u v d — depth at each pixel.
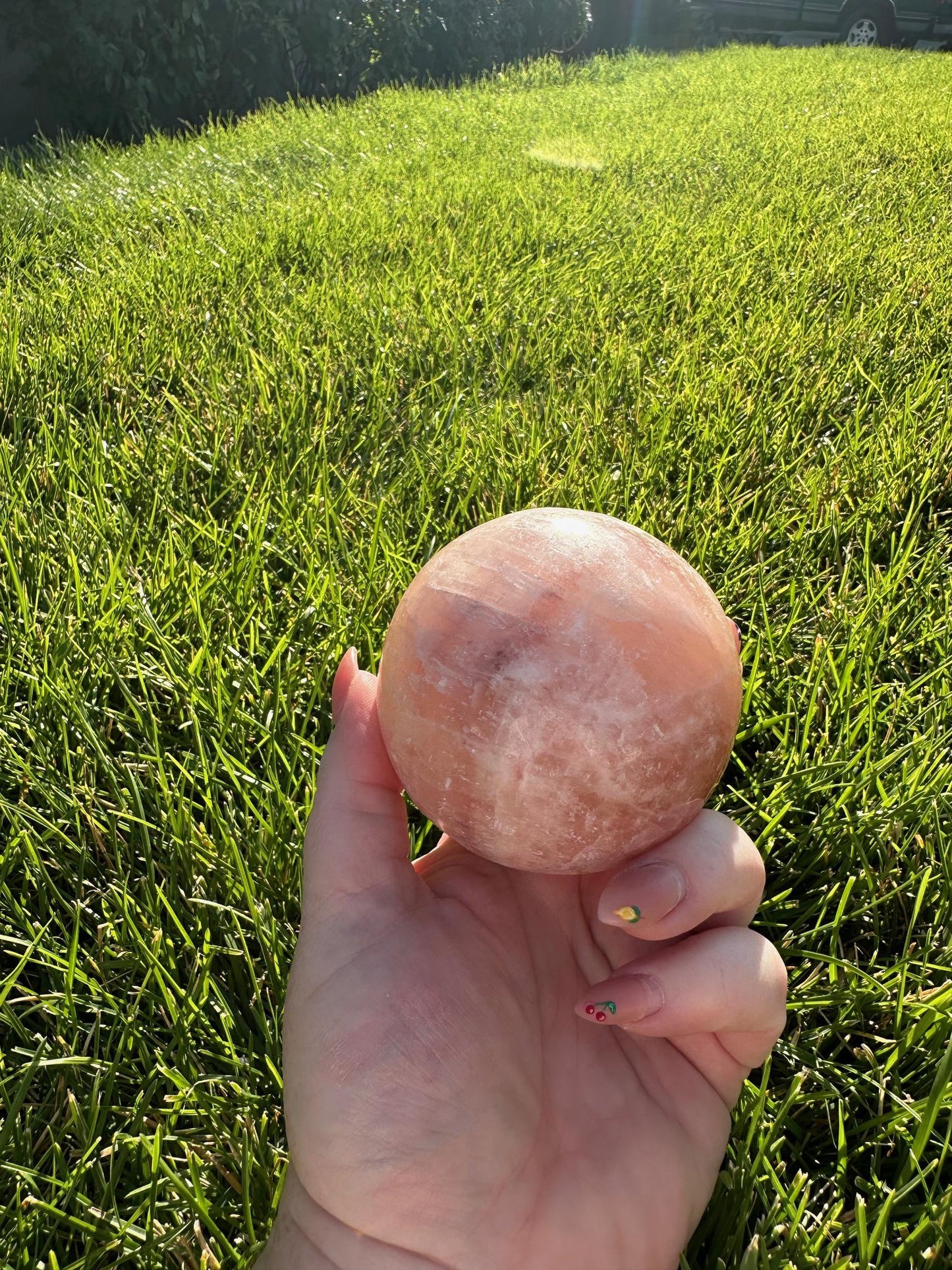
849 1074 0.24
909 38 3.17
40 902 0.27
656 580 0.18
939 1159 0.20
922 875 0.27
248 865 0.27
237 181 1.05
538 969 0.19
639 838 0.17
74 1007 0.24
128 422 0.53
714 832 0.17
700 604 0.18
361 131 1.34
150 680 0.34
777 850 0.29
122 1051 0.23
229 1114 0.22
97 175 1.04
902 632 0.35
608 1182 0.17
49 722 0.32
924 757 0.30
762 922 0.27
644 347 0.60
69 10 1.28
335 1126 0.16
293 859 0.27
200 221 0.90
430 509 0.41
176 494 0.46
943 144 1.28
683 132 1.38
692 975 0.17
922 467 0.46
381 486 0.46
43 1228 0.20
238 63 1.52
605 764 0.16
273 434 0.50
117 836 0.28
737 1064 0.19
